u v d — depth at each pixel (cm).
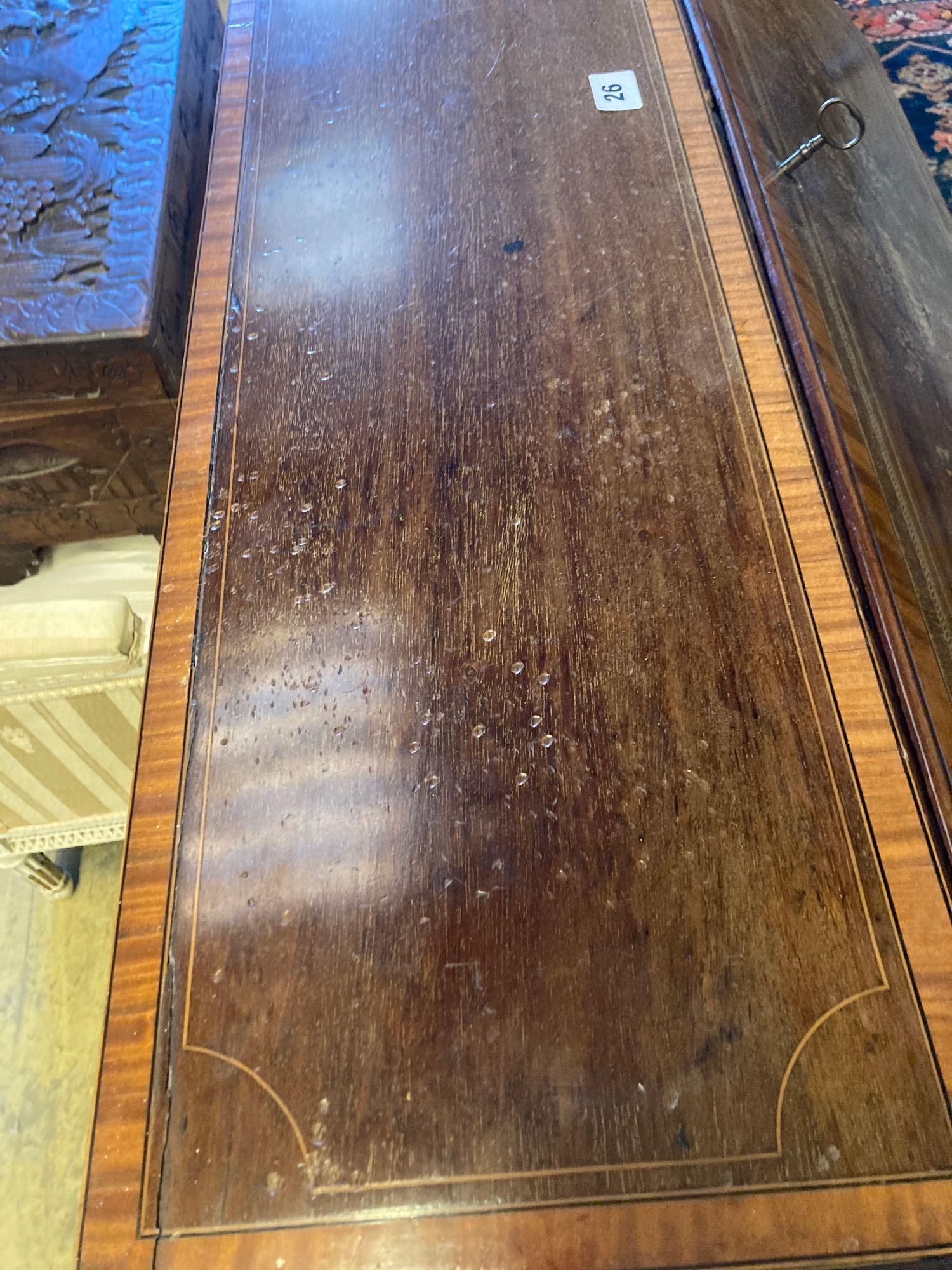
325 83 96
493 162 88
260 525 67
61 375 95
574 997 50
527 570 64
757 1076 48
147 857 55
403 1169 46
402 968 51
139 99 108
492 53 98
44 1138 107
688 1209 45
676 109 91
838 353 83
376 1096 48
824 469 68
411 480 69
